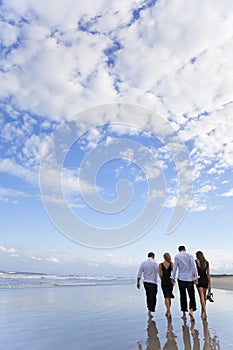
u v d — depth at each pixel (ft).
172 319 26.99
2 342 18.45
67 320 26.30
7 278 110.32
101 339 19.31
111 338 19.58
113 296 50.37
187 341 18.61
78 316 28.58
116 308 34.86
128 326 23.67
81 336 20.16
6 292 53.01
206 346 17.39
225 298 48.21
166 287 28.35
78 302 40.40
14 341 18.72
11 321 25.38
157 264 29.45
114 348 17.06
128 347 17.29
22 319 26.45
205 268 27.71
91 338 19.57
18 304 36.78
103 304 38.70
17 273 141.28
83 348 17.10
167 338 19.45
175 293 65.26
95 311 32.07
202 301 27.40
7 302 38.42
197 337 19.67
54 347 17.34
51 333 21.03
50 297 46.09
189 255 27.20
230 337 19.63
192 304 26.40
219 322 25.23
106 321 25.98
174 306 37.63
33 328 22.70
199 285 27.55
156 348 17.03
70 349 16.87
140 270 29.17
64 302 40.04
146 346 17.51
